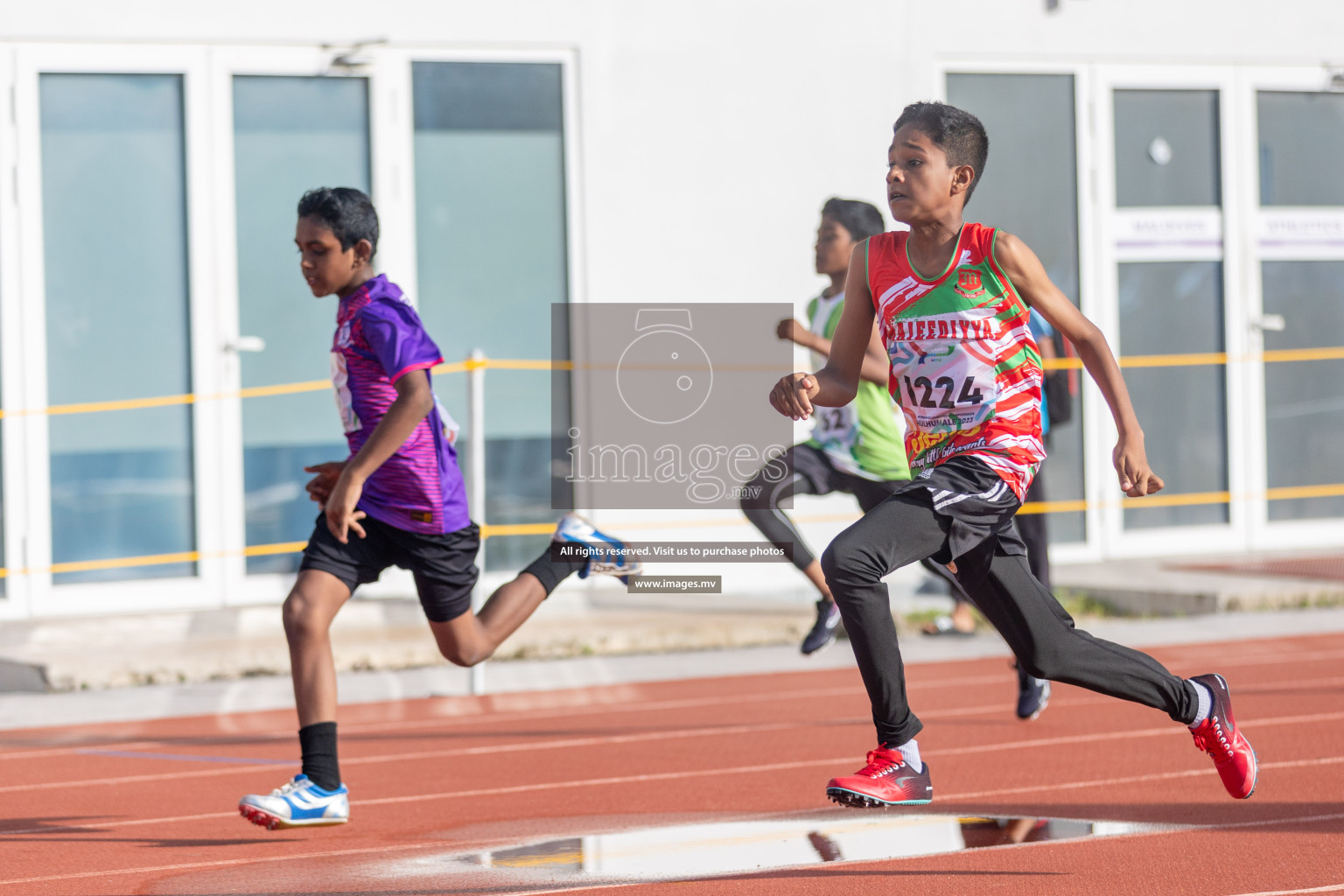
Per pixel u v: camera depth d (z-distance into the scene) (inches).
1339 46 1521.9
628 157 1336.1
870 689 471.8
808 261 1366.9
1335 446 1544.0
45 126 1234.6
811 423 1354.6
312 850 555.8
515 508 1321.4
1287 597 1263.5
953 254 476.7
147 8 1247.5
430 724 879.7
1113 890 465.1
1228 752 504.1
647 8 1337.4
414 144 1302.9
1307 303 1533.0
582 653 1127.6
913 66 1393.9
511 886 488.1
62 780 725.9
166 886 498.6
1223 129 1494.8
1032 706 764.6
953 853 522.3
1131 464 456.8
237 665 1058.7
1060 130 1453.0
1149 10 1467.8
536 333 1330.0
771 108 1360.7
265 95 1277.1
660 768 722.2
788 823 584.4
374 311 556.7
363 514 556.4
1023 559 477.7
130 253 1255.5
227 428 1269.7
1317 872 483.2
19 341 1229.1
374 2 1289.4
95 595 1242.6
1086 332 471.8
